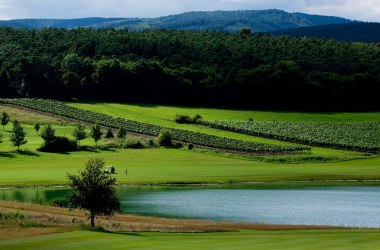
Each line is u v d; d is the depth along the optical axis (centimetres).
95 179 7931
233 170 15950
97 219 8612
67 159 17238
